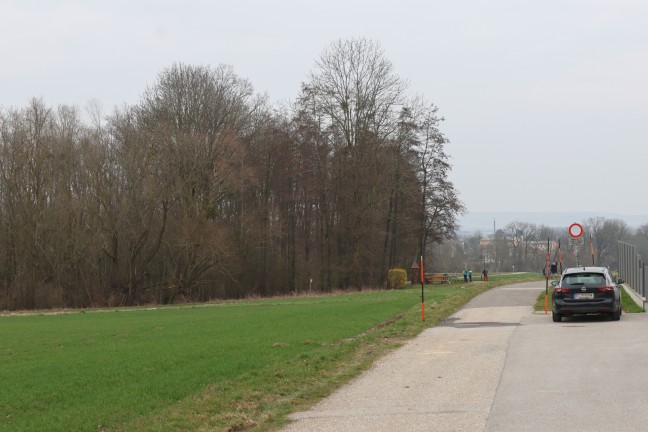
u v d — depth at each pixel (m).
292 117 63.44
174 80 63.34
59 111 60.88
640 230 103.69
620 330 21.20
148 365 16.86
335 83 62.50
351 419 10.21
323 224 67.38
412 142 64.38
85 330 30.19
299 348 19.25
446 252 125.56
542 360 15.46
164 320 34.88
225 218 66.44
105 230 59.94
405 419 9.98
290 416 10.72
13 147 59.16
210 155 59.31
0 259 59.88
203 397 12.12
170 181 58.56
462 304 34.97
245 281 67.50
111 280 61.88
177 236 61.06
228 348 19.77
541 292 42.25
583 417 9.57
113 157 60.53
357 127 62.34
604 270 25.06
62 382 14.73
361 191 63.31
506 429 9.04
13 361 18.98
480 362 15.56
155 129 58.75
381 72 62.44
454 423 9.54
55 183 60.25
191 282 62.12
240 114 66.12
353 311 33.91
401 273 65.81
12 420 10.97
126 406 11.75
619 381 12.39
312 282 68.50
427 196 67.12
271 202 68.38
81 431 10.01
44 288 60.03
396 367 15.41
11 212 59.53
